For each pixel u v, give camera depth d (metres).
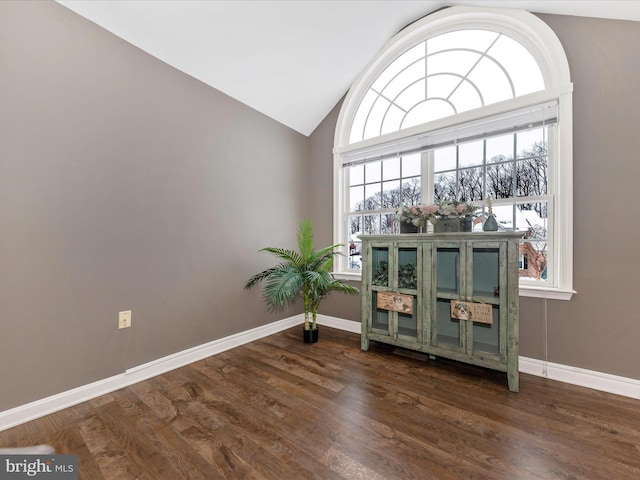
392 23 2.43
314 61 2.49
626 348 1.72
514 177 2.14
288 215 3.08
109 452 1.26
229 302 2.50
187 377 1.96
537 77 2.04
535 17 1.98
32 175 1.49
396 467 1.18
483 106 2.17
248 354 2.35
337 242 3.07
